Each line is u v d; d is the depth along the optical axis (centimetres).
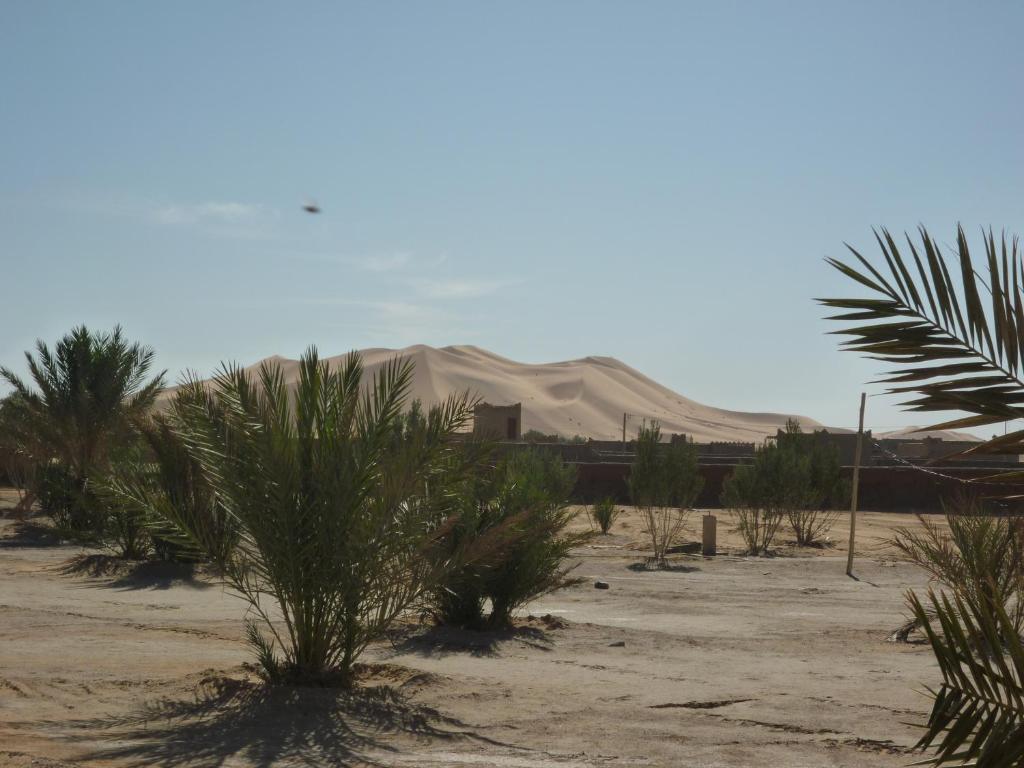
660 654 1229
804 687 1009
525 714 845
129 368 2528
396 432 940
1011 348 361
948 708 387
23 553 2106
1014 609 955
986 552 1145
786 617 1627
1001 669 380
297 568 884
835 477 3059
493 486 1371
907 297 370
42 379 2444
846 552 2745
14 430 2794
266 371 905
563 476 3103
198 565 1956
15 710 778
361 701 851
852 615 1653
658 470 2856
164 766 647
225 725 761
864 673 1109
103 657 1025
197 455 910
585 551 2672
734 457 5769
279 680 902
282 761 670
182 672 951
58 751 662
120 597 1573
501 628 1362
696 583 2066
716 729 814
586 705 890
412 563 911
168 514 940
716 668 1128
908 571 2314
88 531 2233
